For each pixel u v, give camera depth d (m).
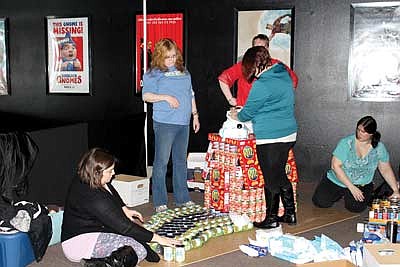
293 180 4.59
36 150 3.74
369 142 4.54
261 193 4.39
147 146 6.22
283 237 3.70
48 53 6.79
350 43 5.54
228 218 4.23
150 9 6.20
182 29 6.07
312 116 5.76
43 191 4.11
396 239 3.55
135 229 3.38
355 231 4.19
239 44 5.88
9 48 6.99
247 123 4.50
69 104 6.76
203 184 5.41
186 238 3.74
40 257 3.52
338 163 4.60
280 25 5.72
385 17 5.41
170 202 5.00
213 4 5.94
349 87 5.61
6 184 3.51
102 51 6.50
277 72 4.11
